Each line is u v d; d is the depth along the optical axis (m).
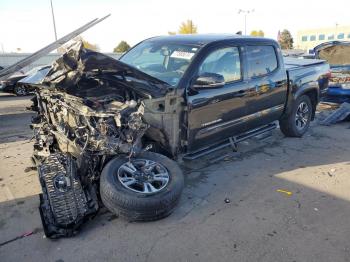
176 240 3.18
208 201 3.93
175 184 3.47
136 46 5.23
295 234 3.28
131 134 3.50
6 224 3.44
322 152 5.69
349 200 3.98
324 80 6.80
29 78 4.37
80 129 3.66
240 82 4.76
